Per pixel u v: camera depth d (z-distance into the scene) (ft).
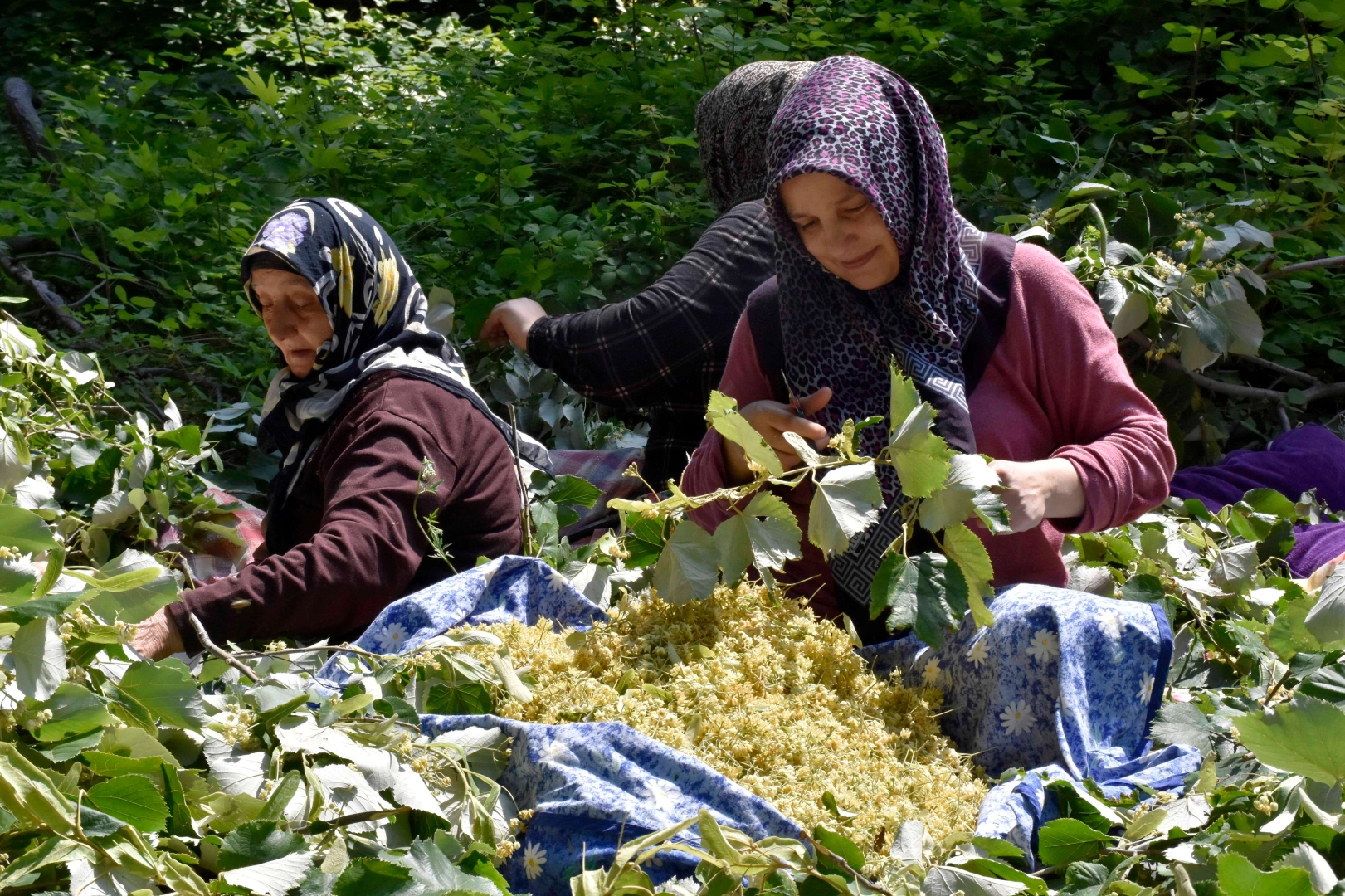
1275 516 9.66
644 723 5.86
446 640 6.18
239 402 12.87
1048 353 7.79
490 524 9.05
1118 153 16.85
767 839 4.92
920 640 6.43
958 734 6.66
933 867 4.95
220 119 20.04
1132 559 8.74
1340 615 6.07
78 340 13.52
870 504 6.12
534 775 5.57
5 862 4.35
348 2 29.71
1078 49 19.48
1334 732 4.99
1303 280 14.16
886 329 7.71
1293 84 16.97
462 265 14.69
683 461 10.98
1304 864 4.78
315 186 16.70
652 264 14.48
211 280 14.58
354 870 4.41
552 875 5.32
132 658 5.45
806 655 6.54
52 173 17.97
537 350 11.18
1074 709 6.25
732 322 10.46
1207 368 13.33
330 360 9.50
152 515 9.73
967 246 8.02
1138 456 7.45
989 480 6.17
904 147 7.46
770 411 7.39
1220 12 19.01
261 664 6.38
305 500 9.51
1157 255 11.41
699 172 17.21
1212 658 7.75
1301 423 14.07
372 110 19.43
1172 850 5.13
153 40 27.14
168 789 4.78
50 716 4.71
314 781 5.08
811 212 7.32
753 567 8.10
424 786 5.23
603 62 19.85
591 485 9.97
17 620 4.64
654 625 6.64
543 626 6.77
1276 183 15.66
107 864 4.34
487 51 22.85
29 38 26.84
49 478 9.43
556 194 17.46
